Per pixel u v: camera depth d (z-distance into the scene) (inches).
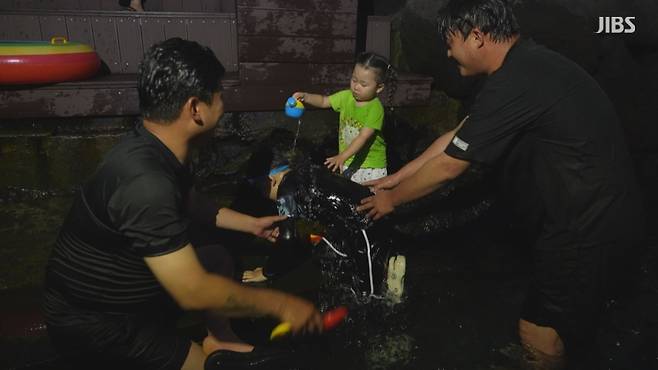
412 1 163.8
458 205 145.2
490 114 72.2
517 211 84.0
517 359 83.7
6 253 111.0
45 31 154.1
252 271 108.3
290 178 110.2
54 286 65.8
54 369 76.1
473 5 73.5
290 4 142.6
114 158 60.9
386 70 126.7
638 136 164.9
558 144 71.7
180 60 58.8
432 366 81.7
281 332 71.9
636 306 97.7
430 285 106.4
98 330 65.2
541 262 79.0
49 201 137.4
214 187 149.3
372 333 90.0
